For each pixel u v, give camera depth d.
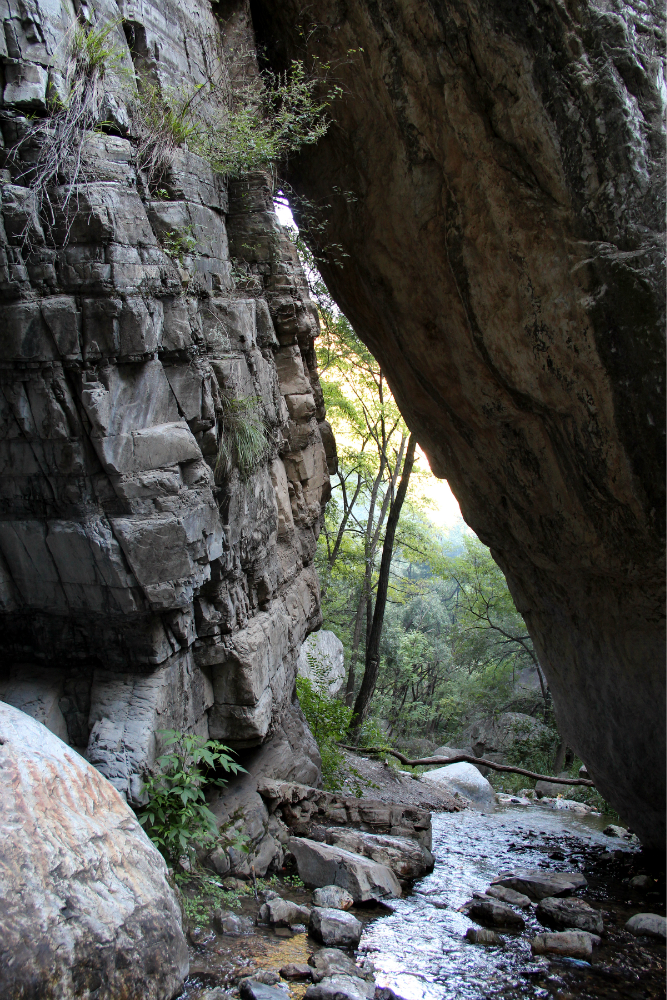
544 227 5.62
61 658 5.16
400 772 10.17
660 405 5.21
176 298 4.58
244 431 5.23
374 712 18.38
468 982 4.28
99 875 3.46
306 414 6.96
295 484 7.16
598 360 5.41
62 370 4.25
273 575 6.22
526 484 6.84
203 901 4.58
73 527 4.55
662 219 5.06
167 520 4.59
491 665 19.62
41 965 2.98
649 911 5.87
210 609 5.35
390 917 5.04
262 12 7.66
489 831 8.41
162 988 3.45
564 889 5.93
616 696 6.87
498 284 6.04
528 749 15.55
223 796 5.58
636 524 5.68
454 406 7.27
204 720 5.50
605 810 10.41
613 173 5.16
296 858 5.38
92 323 4.20
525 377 6.10
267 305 6.28
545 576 7.36
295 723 7.09
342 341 12.65
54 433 4.35
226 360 5.23
